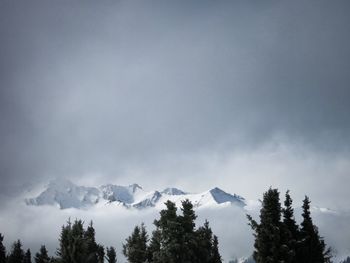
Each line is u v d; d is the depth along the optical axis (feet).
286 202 228.84
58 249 228.84
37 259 324.19
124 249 280.10
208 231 286.25
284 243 205.36
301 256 219.61
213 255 286.46
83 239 232.12
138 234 282.56
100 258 311.06
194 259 234.38
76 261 224.53
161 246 236.43
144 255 268.00
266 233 203.72
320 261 227.20
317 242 228.84
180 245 229.04
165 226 235.81
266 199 210.38
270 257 199.62
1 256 333.62
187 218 239.71
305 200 237.45
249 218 210.59
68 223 234.17
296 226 225.15
